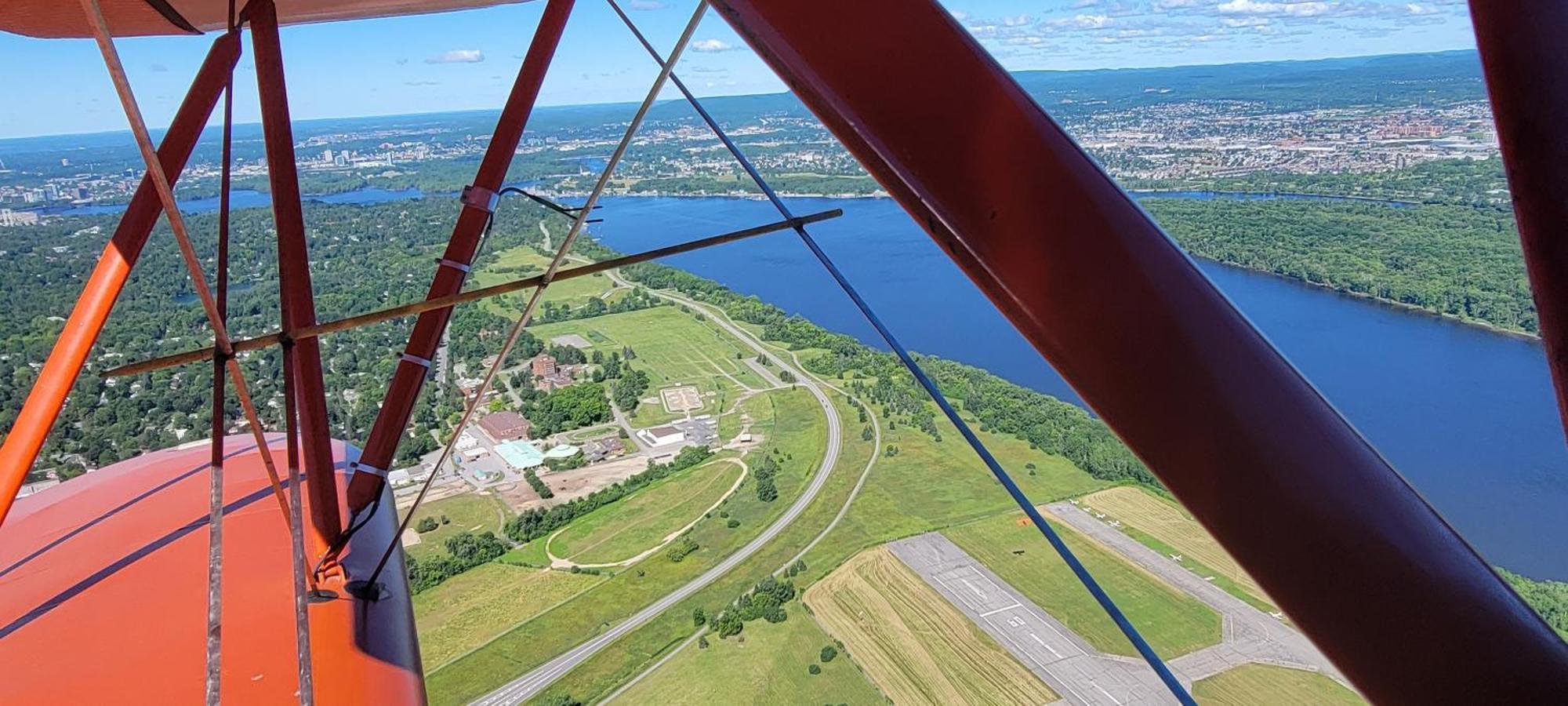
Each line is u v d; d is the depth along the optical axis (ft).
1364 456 3.21
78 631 9.15
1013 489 5.50
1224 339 3.28
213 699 4.88
